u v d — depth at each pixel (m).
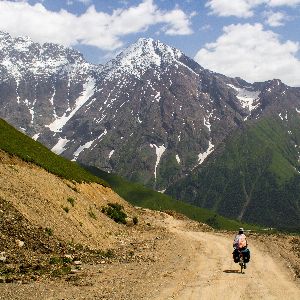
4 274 20.05
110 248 36.31
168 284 20.66
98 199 65.50
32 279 19.61
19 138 64.81
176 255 34.09
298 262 31.66
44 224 32.22
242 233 28.11
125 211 72.06
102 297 16.86
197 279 22.72
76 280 20.31
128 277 22.08
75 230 35.84
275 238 53.16
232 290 20.05
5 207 30.64
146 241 44.44
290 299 18.64
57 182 46.47
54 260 24.73
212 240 50.19
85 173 76.56
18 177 38.25
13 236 27.73
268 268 28.42
